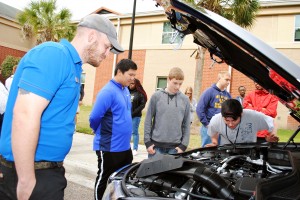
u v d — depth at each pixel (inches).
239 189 67.0
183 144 147.2
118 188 72.4
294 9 540.1
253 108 193.8
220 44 84.1
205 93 183.5
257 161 95.3
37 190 69.2
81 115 536.7
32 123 63.4
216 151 108.1
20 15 668.1
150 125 146.6
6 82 187.8
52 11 643.5
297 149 103.0
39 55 67.3
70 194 171.0
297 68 61.7
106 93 123.3
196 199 69.1
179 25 82.4
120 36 724.7
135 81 244.8
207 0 420.2
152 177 77.3
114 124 125.1
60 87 69.9
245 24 448.1
